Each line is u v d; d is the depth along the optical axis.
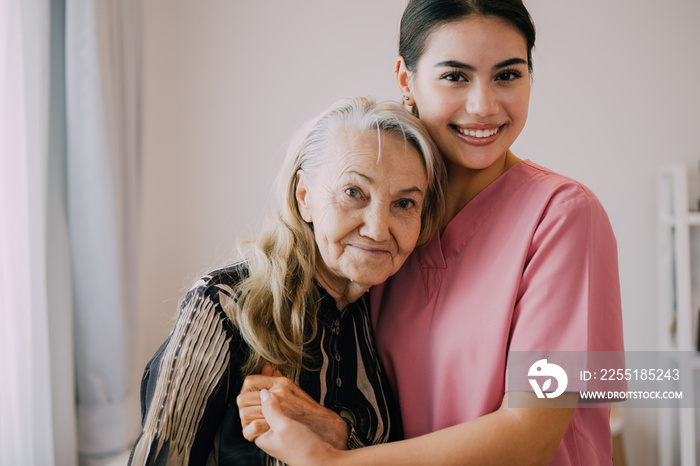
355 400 0.86
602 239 0.80
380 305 0.96
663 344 2.23
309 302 0.82
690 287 2.18
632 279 2.30
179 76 2.40
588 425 0.88
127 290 1.96
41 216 1.59
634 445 2.30
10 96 1.52
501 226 0.86
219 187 2.43
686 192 2.07
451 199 0.93
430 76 0.82
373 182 0.73
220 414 0.79
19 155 1.54
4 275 1.51
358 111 0.77
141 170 2.04
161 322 2.41
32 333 1.57
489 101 0.79
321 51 2.40
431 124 0.84
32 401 1.56
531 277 0.80
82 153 1.71
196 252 2.43
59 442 1.72
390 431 0.91
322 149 0.77
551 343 0.76
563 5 2.29
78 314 1.79
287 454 0.73
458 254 0.88
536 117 2.32
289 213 0.82
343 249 0.76
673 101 2.26
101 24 1.72
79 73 1.69
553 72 2.30
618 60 2.28
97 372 1.80
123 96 1.92
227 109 2.42
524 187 0.86
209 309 0.78
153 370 0.79
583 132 2.30
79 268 1.76
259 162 2.42
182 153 2.42
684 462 2.11
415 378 0.89
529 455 0.74
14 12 1.52
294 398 0.76
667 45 2.25
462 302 0.85
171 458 0.74
